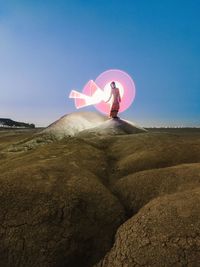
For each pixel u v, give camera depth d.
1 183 12.14
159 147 18.20
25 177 12.72
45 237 10.61
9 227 10.84
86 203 11.71
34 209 11.20
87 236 10.95
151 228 9.13
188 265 8.27
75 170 14.21
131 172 16.38
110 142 21.95
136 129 31.05
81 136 28.41
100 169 16.62
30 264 10.28
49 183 12.40
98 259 10.69
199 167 13.72
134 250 8.98
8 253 10.48
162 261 8.51
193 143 18.50
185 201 9.72
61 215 11.12
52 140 28.66
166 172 13.67
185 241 8.56
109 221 11.53
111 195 12.57
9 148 27.59
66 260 10.48
